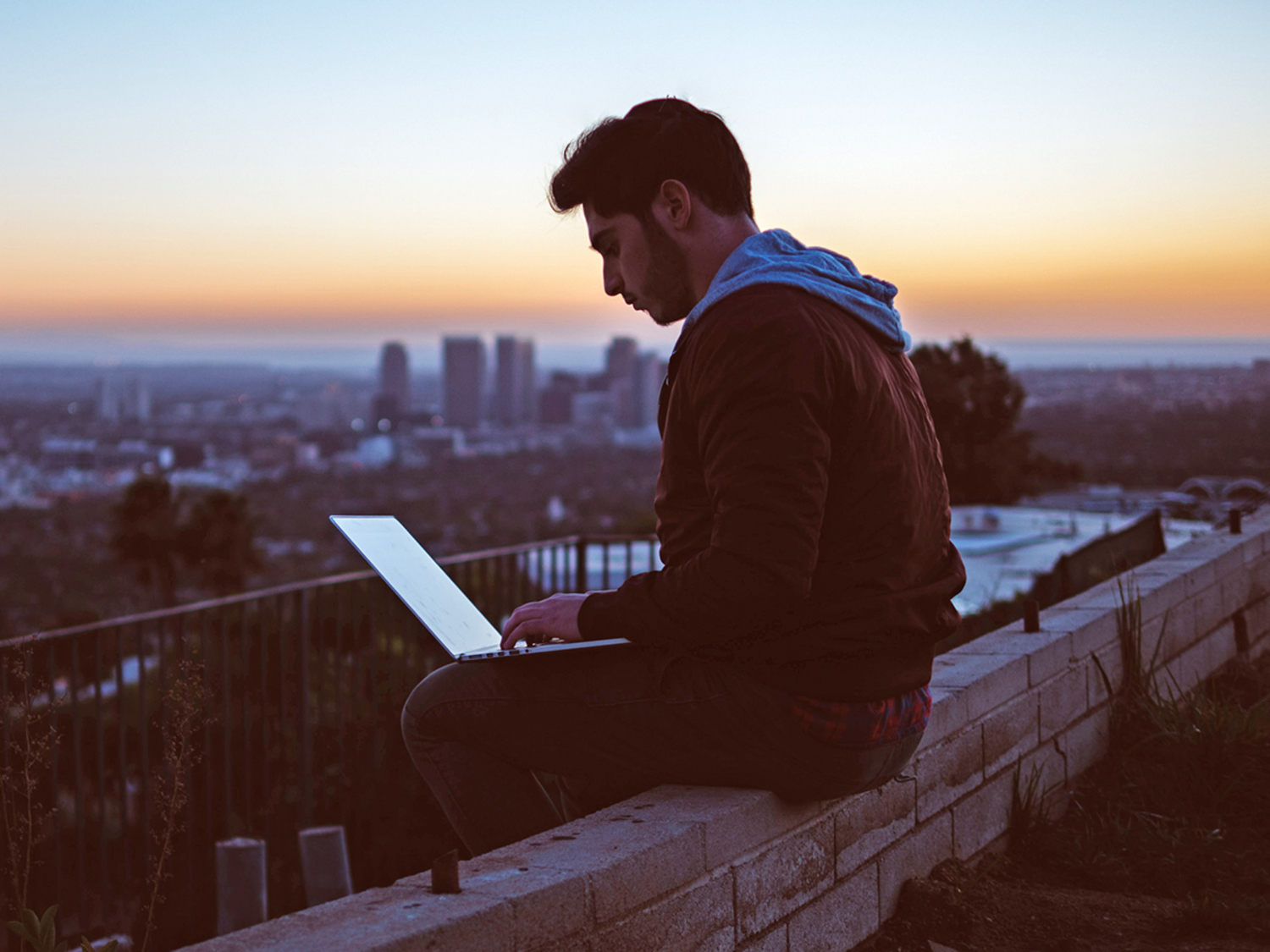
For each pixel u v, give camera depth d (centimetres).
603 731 207
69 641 391
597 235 212
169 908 487
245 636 486
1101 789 361
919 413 203
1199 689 468
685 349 190
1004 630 373
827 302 188
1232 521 569
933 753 277
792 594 175
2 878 302
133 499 4634
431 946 147
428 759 217
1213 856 313
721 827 198
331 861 491
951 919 255
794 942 220
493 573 640
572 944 168
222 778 608
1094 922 265
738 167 205
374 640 569
